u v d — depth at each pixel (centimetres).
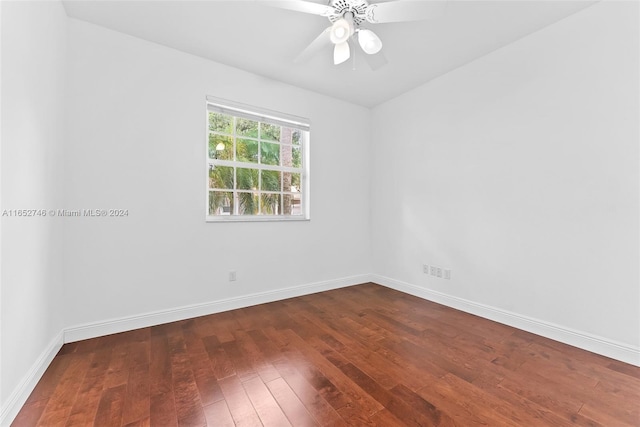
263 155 316
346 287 366
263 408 139
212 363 181
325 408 139
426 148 317
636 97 177
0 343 123
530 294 229
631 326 180
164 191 246
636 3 176
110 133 223
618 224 185
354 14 186
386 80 310
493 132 253
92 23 217
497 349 200
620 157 183
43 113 169
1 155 124
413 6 167
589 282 198
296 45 246
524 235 232
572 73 204
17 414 133
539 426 127
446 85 294
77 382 159
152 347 202
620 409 138
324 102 351
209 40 239
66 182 206
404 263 345
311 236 341
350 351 197
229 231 281
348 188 374
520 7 196
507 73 242
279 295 314
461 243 281
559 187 212
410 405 141
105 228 221
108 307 222
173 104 251
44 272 171
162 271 245
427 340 214
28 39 149
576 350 198
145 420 130
